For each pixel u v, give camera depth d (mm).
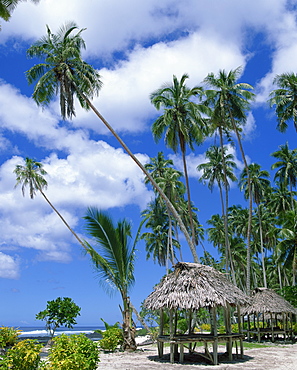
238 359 14820
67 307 20219
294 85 32781
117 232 17906
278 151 46375
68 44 23422
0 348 14008
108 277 18000
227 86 32062
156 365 12938
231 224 54688
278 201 47469
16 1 10773
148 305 14570
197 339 13688
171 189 40906
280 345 21906
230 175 43125
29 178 37344
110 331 18500
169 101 28406
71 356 8719
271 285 59156
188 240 24656
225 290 14125
